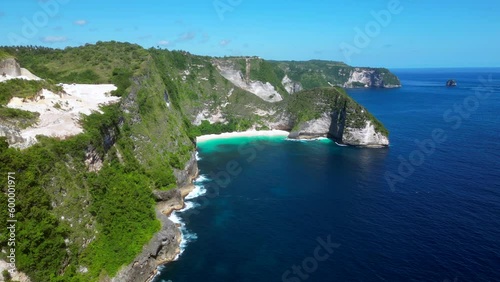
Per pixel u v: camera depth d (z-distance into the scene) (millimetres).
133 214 56125
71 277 42500
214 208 77438
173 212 75188
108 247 48812
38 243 40344
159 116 95438
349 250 59125
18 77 70875
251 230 67125
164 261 56812
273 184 92562
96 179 55125
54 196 45812
